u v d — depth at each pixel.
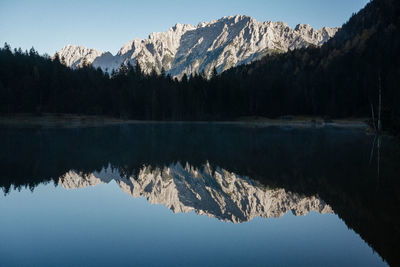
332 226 10.64
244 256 8.52
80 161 25.81
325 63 137.88
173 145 37.69
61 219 11.83
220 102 114.62
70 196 15.31
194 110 115.12
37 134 53.84
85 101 110.62
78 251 8.91
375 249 8.79
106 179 19.27
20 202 14.16
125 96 115.56
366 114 100.69
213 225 11.16
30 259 8.37
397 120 42.22
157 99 116.69
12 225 11.13
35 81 111.06
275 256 8.52
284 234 10.16
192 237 10.02
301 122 102.56
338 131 63.34
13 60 121.88
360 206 12.58
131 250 8.97
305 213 12.16
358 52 127.50
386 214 11.59
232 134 55.81
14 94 100.75
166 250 8.96
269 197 14.66
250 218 11.89
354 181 16.97
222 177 19.69
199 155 29.23
